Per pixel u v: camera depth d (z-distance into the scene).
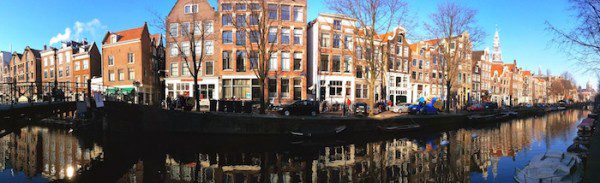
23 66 57.88
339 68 36.09
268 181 12.75
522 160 16.41
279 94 32.91
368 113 28.75
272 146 19.39
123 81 40.16
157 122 21.55
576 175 11.07
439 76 52.16
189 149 18.69
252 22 31.06
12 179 13.88
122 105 22.30
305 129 21.41
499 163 15.70
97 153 18.92
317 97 34.53
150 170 14.61
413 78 47.38
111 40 41.50
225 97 33.16
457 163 15.70
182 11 35.31
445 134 25.67
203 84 34.03
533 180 11.27
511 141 22.67
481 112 38.66
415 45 48.88
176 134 21.28
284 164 15.44
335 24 36.03
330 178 13.13
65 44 49.72
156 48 44.22
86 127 26.84
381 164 15.45
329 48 35.44
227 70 33.06
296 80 33.78
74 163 16.73
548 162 12.86
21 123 15.93
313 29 35.88
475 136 24.67
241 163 15.70
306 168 14.70
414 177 13.27
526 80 89.56
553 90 88.69
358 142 21.16
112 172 14.51
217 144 19.89
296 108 24.50
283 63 33.47
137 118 22.08
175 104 27.66
